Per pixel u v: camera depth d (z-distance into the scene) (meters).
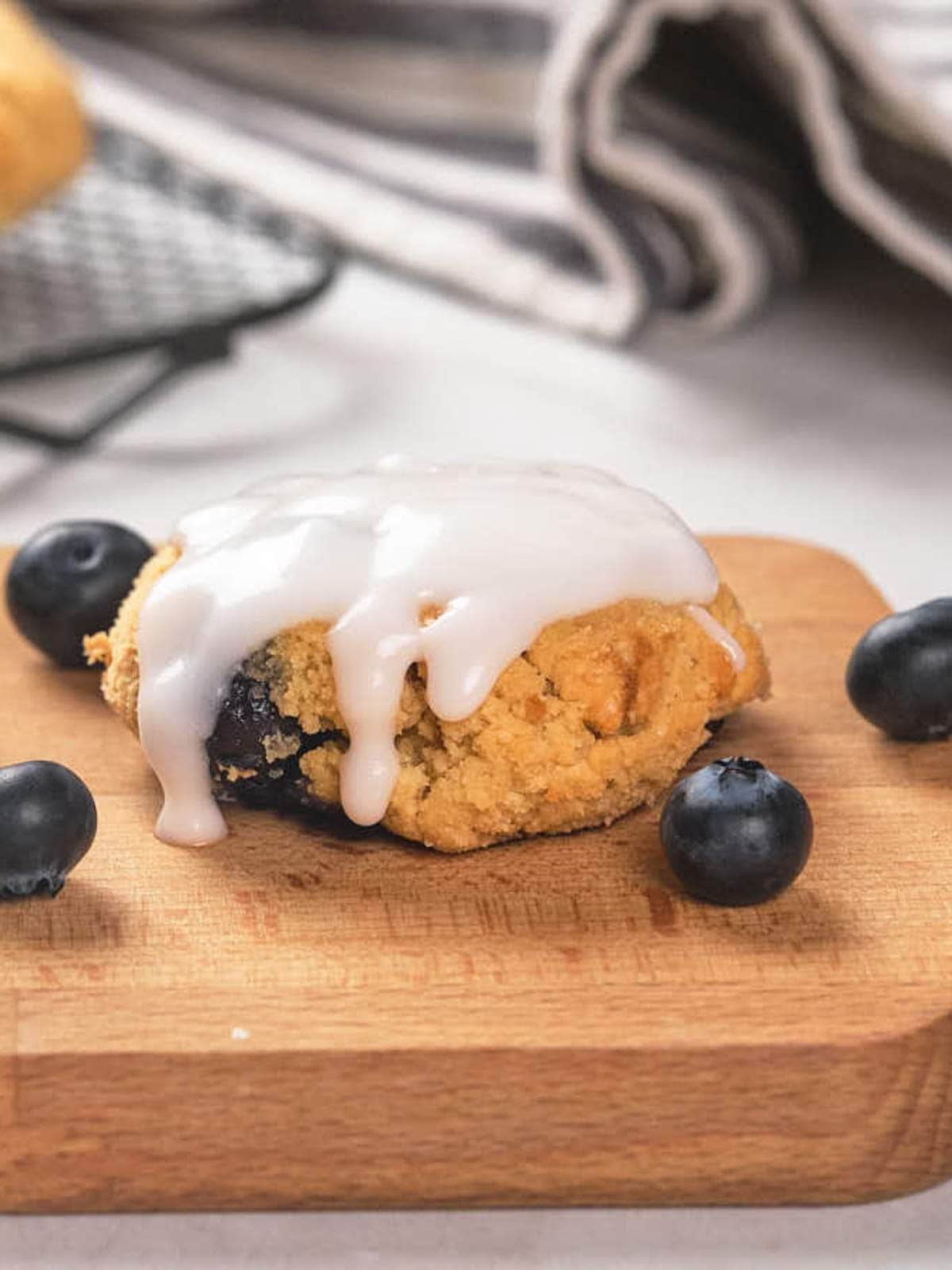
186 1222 0.25
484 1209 0.25
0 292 0.46
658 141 0.47
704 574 0.29
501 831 0.28
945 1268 0.24
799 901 0.27
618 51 0.45
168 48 0.56
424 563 0.27
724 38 0.47
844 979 0.25
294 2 0.54
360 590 0.27
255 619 0.27
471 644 0.27
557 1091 0.24
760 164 0.49
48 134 0.45
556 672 0.28
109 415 0.42
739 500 0.43
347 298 0.51
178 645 0.28
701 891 0.26
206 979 0.25
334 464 0.43
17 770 0.27
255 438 0.45
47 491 0.42
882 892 0.27
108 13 0.57
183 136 0.52
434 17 0.52
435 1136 0.24
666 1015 0.25
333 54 0.54
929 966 0.26
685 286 0.48
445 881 0.27
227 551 0.28
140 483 0.42
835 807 0.29
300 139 0.53
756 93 0.49
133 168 0.53
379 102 0.53
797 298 0.52
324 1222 0.25
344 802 0.27
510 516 0.28
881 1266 0.24
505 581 0.27
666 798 0.29
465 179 0.52
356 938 0.26
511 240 0.50
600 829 0.28
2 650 0.32
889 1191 0.25
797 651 0.32
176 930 0.26
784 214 0.49
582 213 0.47
